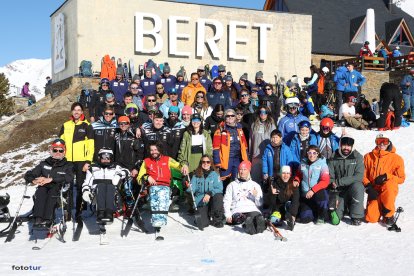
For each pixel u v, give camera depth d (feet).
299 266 19.19
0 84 113.29
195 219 27.12
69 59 83.66
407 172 40.24
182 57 86.38
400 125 54.44
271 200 26.76
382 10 135.95
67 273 17.74
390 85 53.31
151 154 25.31
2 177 51.39
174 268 18.66
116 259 19.98
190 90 39.73
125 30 82.48
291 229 25.59
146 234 25.07
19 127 66.85
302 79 94.73
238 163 30.01
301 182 27.07
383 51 93.15
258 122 31.27
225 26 89.30
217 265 19.20
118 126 28.40
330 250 21.80
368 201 27.63
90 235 24.89
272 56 92.73
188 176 26.08
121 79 47.19
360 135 50.96
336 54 117.08
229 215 26.25
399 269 18.93
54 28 92.63
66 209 25.45
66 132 27.89
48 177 23.63
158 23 83.71
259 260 20.02
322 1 130.82
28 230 25.99
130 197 27.07
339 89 58.44
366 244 22.90
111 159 24.72
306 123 29.04
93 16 80.48
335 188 26.99
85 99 45.06
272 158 28.81
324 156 28.48
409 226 26.35
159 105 36.19
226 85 39.68
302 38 94.68
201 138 28.76
